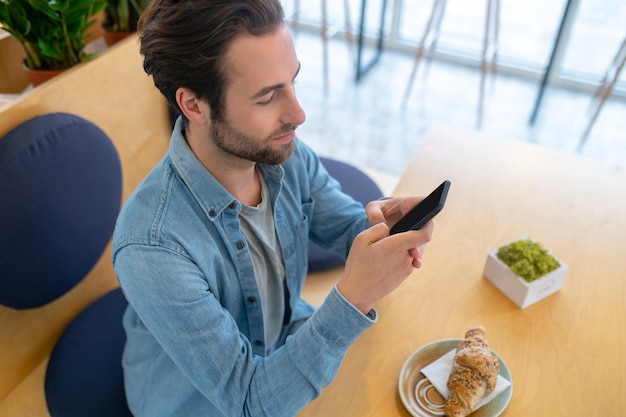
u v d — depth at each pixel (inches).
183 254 31.4
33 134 43.6
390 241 29.5
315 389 31.7
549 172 55.5
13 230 42.3
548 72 112.3
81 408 44.7
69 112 51.3
